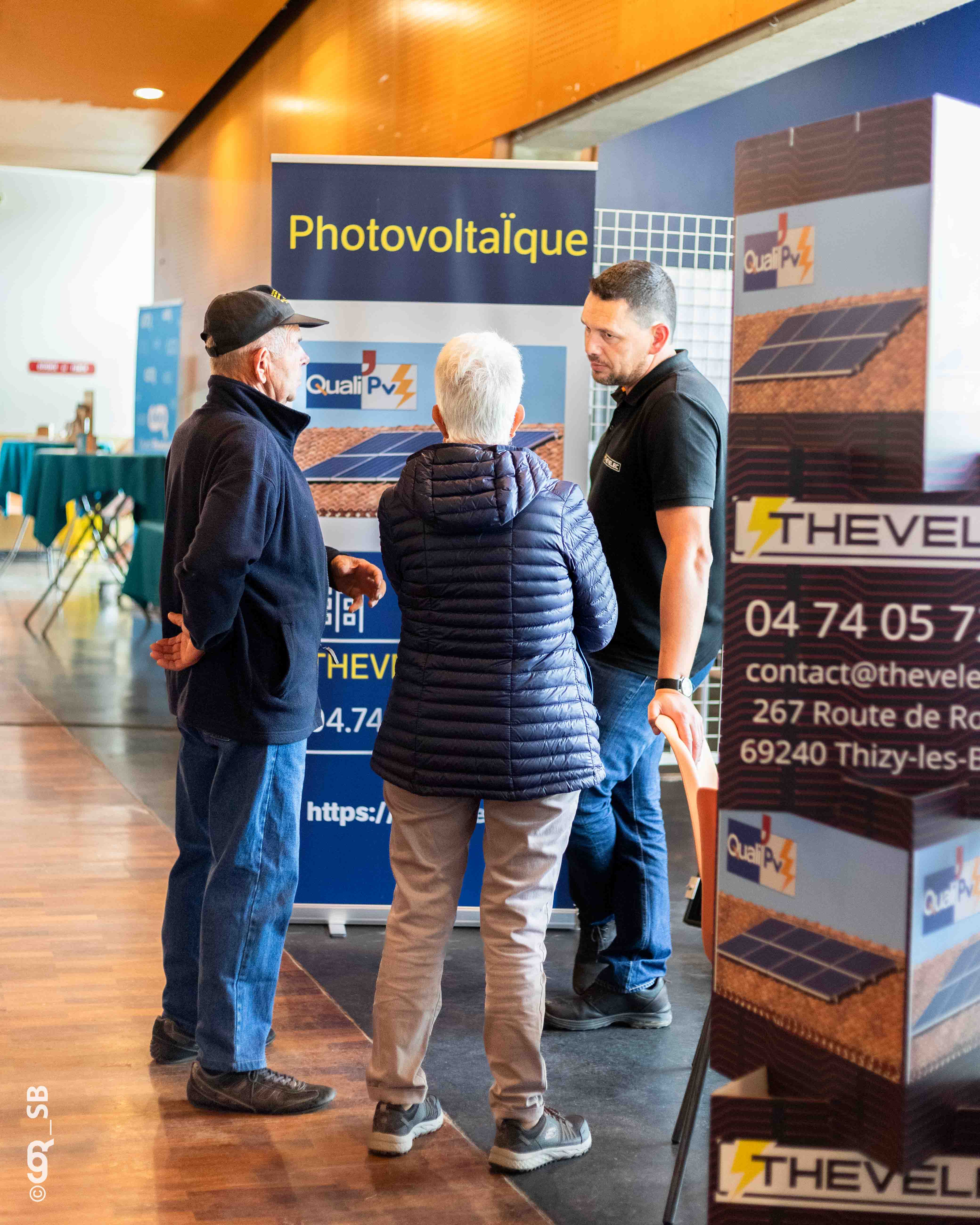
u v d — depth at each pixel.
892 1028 1.22
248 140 8.55
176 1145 2.19
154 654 2.30
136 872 3.79
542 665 2.07
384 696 3.34
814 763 1.31
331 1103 2.38
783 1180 1.32
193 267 10.09
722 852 1.39
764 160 1.30
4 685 6.73
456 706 2.06
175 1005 2.52
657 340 2.57
